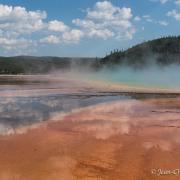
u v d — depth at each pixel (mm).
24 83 36906
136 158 8219
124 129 11586
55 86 31531
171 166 7617
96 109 16328
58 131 11367
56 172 7312
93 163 7883
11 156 8500
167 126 12047
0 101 19578
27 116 14477
